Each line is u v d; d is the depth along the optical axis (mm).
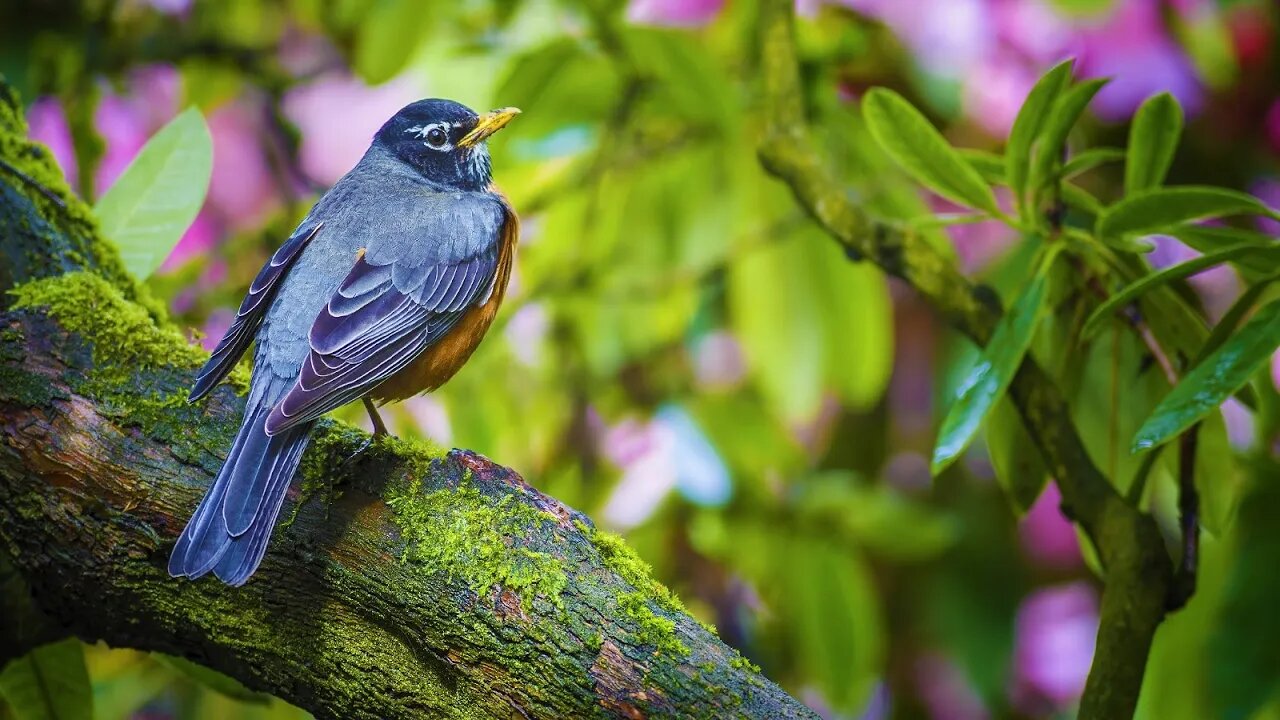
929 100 10430
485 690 5676
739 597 10484
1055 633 11180
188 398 6188
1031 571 11250
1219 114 11508
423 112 9031
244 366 7297
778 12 8344
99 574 6215
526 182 10195
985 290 7504
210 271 11156
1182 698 8672
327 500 6078
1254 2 10945
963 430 6242
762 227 9992
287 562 5969
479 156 9289
